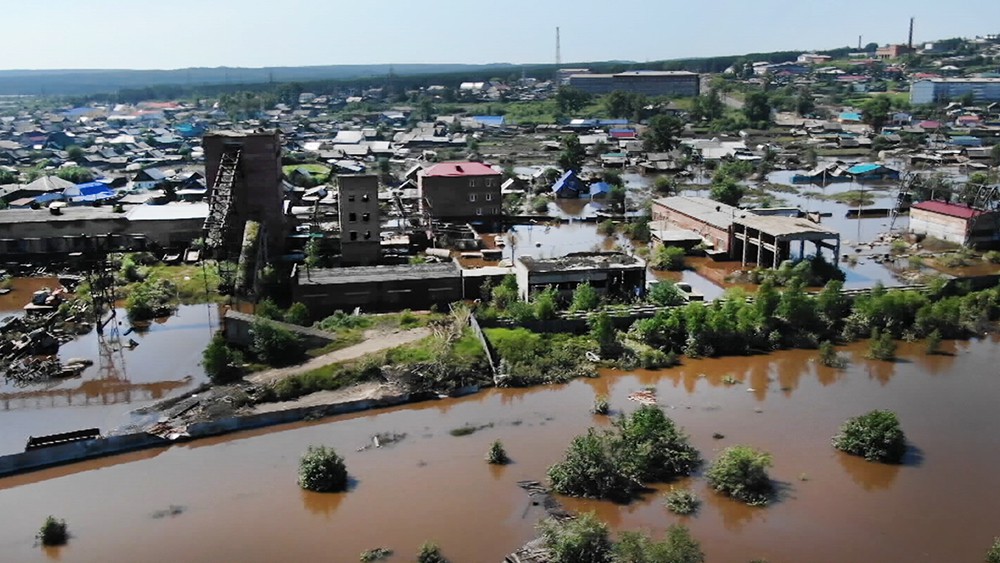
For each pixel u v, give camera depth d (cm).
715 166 19525
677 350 6888
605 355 6706
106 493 4641
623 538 3838
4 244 10000
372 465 4941
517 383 6197
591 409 5747
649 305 7550
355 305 7756
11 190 14238
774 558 3953
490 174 12356
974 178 14500
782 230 9169
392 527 4253
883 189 16238
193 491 4650
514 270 8294
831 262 10019
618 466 4650
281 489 4656
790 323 7225
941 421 5497
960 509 4397
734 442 5184
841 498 4503
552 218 13138
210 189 9375
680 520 4297
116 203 13275
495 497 4544
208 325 7694
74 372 6456
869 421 5062
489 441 5256
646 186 17012
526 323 6988
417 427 5478
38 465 4938
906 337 7181
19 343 6975
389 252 9919
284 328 6500
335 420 5606
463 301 7919
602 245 11338
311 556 4012
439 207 12288
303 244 10056
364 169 18875
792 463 4903
